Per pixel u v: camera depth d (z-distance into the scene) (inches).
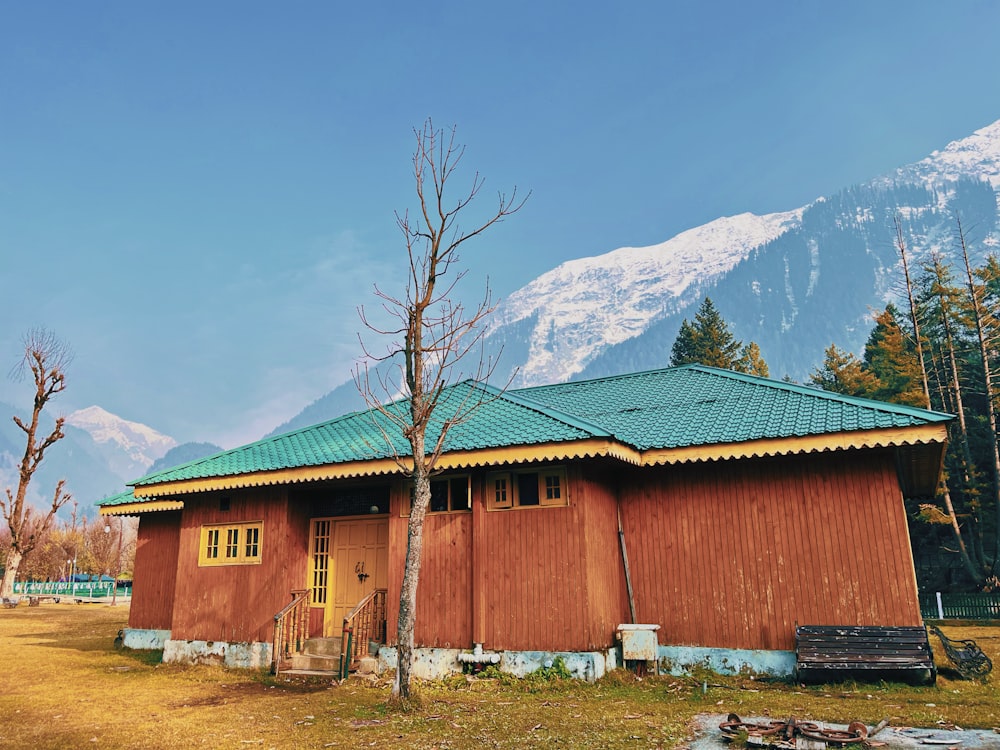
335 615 550.9
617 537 510.6
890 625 432.8
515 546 467.5
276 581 537.0
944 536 1496.1
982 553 1304.1
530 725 328.2
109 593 1943.9
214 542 579.8
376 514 551.2
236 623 545.3
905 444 426.3
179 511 703.1
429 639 475.8
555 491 469.1
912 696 386.3
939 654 524.7
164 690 443.5
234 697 418.0
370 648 506.9
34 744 305.7
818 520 463.2
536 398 668.1
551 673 434.6
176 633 570.6
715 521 490.0
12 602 1317.7
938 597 958.4
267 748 296.5
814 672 439.5
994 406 1341.0
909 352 1558.8
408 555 384.8
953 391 1454.2
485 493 483.5
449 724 331.9
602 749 285.6
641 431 517.0
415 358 395.9
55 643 722.2
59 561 2539.4
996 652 564.4
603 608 466.9
